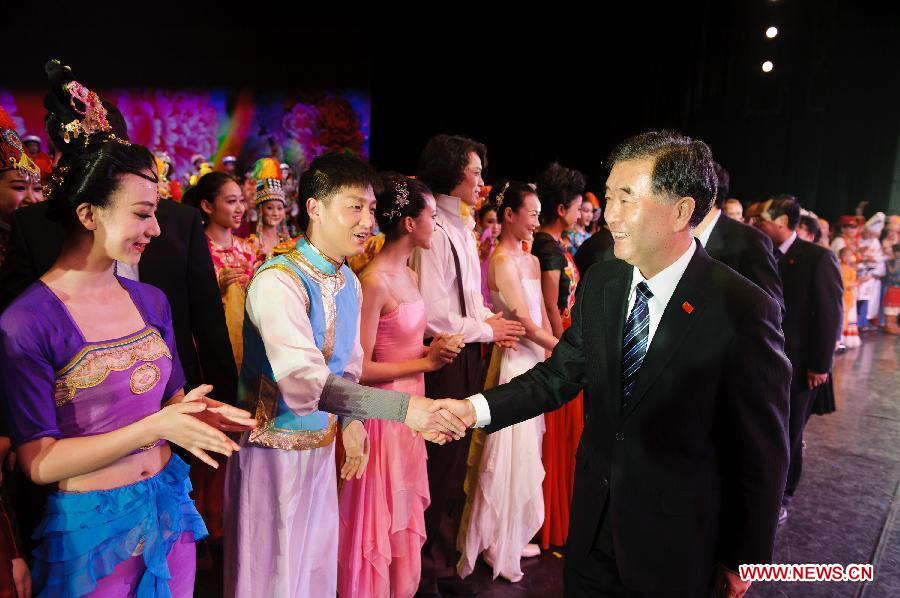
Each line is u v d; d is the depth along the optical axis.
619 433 1.46
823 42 9.08
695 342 1.38
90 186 1.19
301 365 1.53
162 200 2.03
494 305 2.79
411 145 10.55
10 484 1.37
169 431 1.18
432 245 2.47
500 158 10.20
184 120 10.45
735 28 9.19
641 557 1.44
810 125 9.23
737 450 1.39
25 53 10.07
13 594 1.17
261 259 3.37
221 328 2.12
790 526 3.15
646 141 1.36
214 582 2.48
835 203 9.45
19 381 1.15
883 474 3.79
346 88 10.49
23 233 1.71
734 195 9.68
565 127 9.81
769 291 2.57
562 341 1.74
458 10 9.75
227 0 10.22
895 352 7.16
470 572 2.54
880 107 9.04
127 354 1.29
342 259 1.71
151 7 10.12
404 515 2.14
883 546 2.97
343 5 10.25
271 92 10.50
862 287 8.52
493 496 2.52
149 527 1.31
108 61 10.20
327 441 1.74
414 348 2.22
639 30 9.22
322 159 1.66
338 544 2.05
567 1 9.34
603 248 3.35
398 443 2.12
